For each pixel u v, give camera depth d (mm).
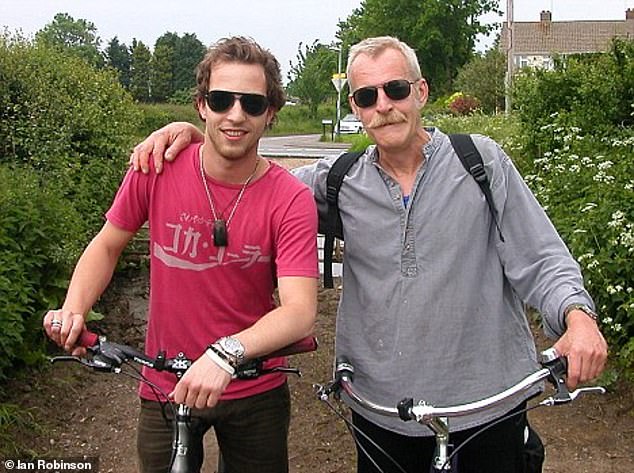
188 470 2518
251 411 2912
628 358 5594
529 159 10633
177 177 2791
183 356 2602
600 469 4809
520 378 2832
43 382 5648
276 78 2723
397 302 2777
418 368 2768
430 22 55906
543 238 2766
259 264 2762
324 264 3049
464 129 16703
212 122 2652
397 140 2793
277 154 28359
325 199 2984
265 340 2383
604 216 6398
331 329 6988
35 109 8523
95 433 5203
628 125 10281
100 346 2506
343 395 2961
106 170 8711
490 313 2799
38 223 6164
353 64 2887
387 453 2896
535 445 3135
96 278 2828
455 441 2834
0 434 4797
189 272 2775
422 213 2773
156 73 73750
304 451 5023
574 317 2504
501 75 31953
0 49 8930
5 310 5098
